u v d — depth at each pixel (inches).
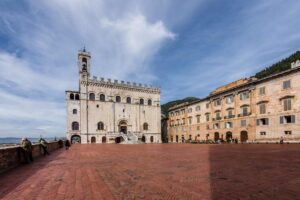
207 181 332.8
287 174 371.9
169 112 3137.3
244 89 1769.2
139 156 739.4
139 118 2672.2
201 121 2373.3
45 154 817.5
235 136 1850.4
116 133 2407.7
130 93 2655.0
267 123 1551.4
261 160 560.1
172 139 3019.2
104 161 599.2
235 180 335.3
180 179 350.6
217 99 2128.4
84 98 2315.5
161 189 289.4
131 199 247.1
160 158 666.2
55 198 253.1
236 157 645.9
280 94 1462.8
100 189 291.6
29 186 311.0
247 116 1724.9
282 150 858.8
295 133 1348.4
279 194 257.3
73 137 2245.3
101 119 2390.5
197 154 784.3
